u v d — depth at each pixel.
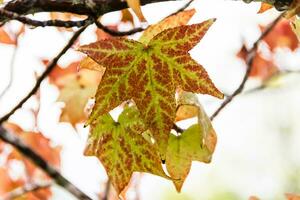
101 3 0.73
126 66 0.69
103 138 0.74
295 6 0.72
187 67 0.69
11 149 1.21
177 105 0.74
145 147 0.73
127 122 0.74
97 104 0.69
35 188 1.15
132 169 0.74
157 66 0.69
